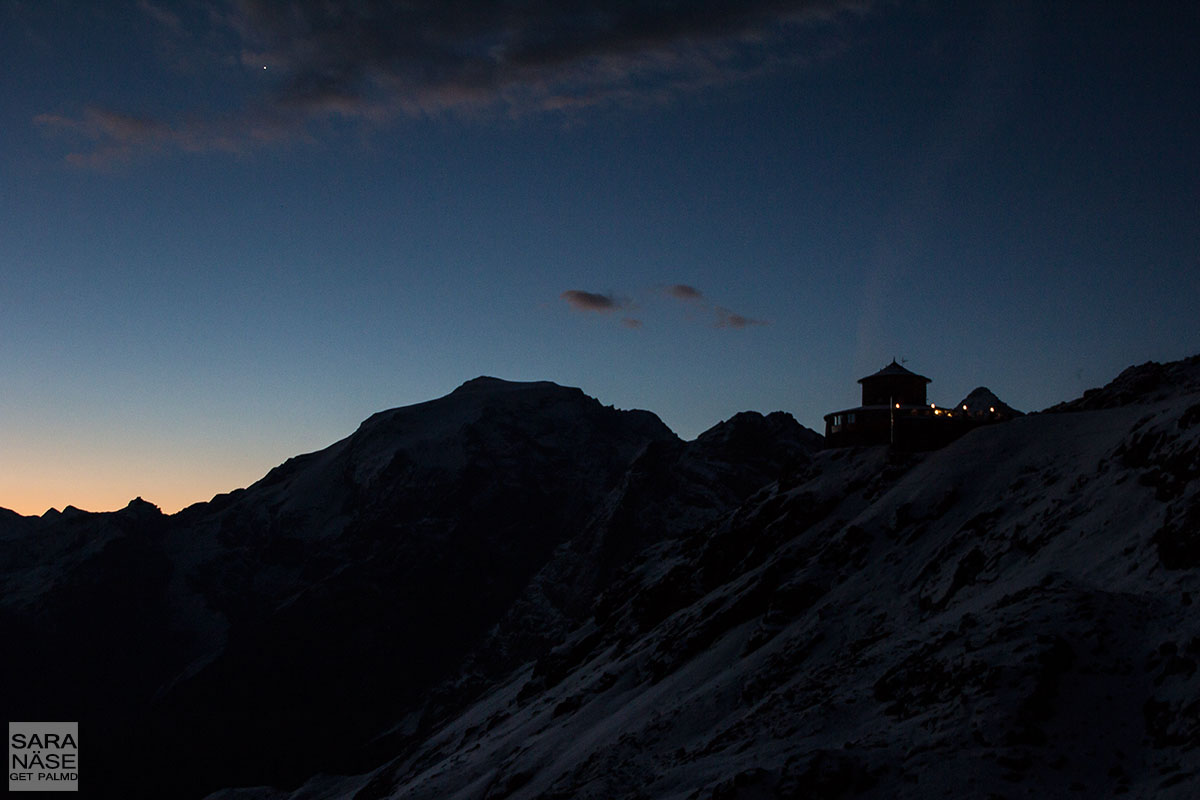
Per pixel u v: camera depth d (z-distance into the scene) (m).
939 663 36.94
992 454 67.38
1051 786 28.09
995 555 50.59
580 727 70.62
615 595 118.00
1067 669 32.69
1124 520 45.00
